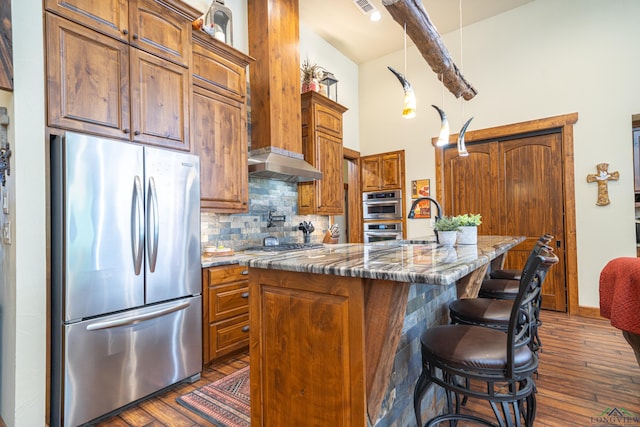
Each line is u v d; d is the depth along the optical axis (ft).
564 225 13.16
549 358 8.77
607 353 9.06
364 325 4.02
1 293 6.47
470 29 15.12
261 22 11.70
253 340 5.02
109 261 6.32
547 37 13.41
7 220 6.01
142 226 6.83
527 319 4.17
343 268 3.84
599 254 12.34
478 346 4.10
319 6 13.66
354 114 18.45
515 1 13.62
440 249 6.37
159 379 7.09
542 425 5.94
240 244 11.41
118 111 6.95
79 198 5.94
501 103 14.39
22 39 5.63
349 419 4.09
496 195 14.71
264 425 4.89
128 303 6.59
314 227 14.87
